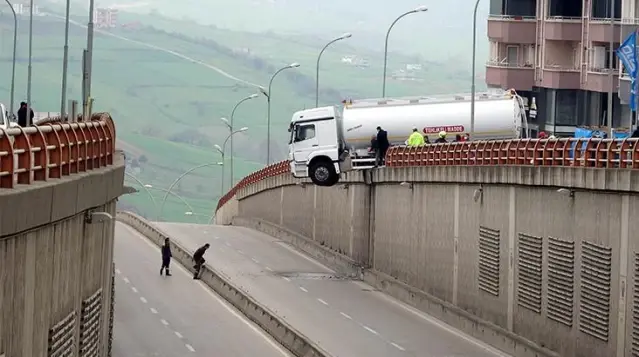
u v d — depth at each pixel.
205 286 72.69
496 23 102.75
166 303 66.38
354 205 80.62
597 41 93.88
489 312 59.12
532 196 54.16
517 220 55.75
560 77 97.94
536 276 53.59
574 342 49.81
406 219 71.06
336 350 55.44
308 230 93.06
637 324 44.34
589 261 48.41
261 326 61.16
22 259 26.88
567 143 51.59
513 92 73.69
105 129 38.50
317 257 87.12
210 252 88.00
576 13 98.50
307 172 77.88
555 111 99.19
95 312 37.69
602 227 47.31
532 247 54.00
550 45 99.44
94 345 37.94
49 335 30.25
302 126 78.12
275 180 103.38
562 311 50.97
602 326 47.28
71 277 32.88
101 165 37.91
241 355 54.50
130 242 90.25
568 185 50.00
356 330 60.62
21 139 27.95
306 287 73.94
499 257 57.97
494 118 73.12
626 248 45.31
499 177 57.25
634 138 46.28
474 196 60.38
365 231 78.50
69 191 30.97
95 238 36.91
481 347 57.03
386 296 71.75
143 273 76.19
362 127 76.25
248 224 111.06
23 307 27.20
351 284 75.69
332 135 77.19
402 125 75.31
